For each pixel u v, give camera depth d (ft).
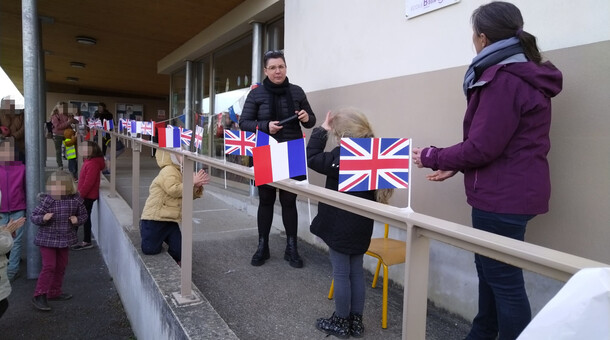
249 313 8.37
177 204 10.51
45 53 32.09
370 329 7.76
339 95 11.67
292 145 4.59
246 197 17.76
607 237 6.03
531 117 5.25
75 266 15.90
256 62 18.02
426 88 8.90
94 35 25.88
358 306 7.52
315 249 12.39
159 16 21.08
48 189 11.75
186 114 27.68
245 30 19.58
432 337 7.54
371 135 6.99
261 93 10.32
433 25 8.72
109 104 53.83
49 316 11.53
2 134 14.85
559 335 2.13
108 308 12.15
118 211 14.64
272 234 13.88
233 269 10.69
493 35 5.53
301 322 8.02
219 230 14.47
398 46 9.64
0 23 24.20
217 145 23.53
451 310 8.41
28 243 14.03
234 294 9.23
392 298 9.13
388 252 8.11
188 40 25.76
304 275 10.33
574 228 6.43
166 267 9.39
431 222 3.14
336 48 11.78
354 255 7.39
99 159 17.35
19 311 11.79
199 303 7.66
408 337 3.40
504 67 5.22
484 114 5.18
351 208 3.92
